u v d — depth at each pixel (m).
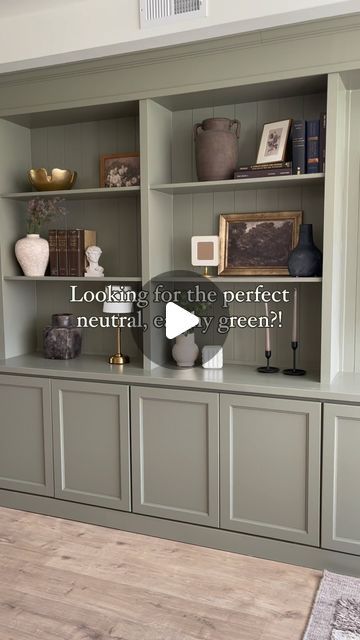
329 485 2.58
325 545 2.62
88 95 3.03
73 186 3.50
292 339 2.93
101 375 3.01
